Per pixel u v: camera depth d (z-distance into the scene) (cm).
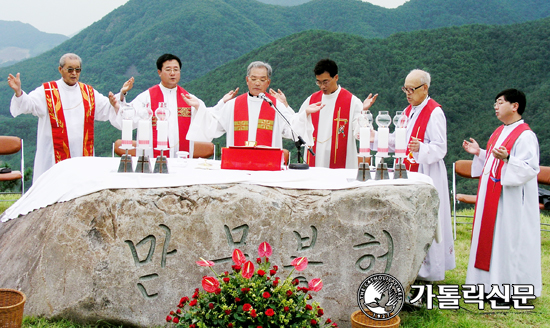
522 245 438
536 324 405
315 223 347
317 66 561
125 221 335
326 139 581
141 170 361
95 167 378
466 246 668
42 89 580
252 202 342
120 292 335
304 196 350
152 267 337
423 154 468
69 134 587
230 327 266
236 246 343
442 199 483
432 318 399
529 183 442
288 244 345
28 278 346
